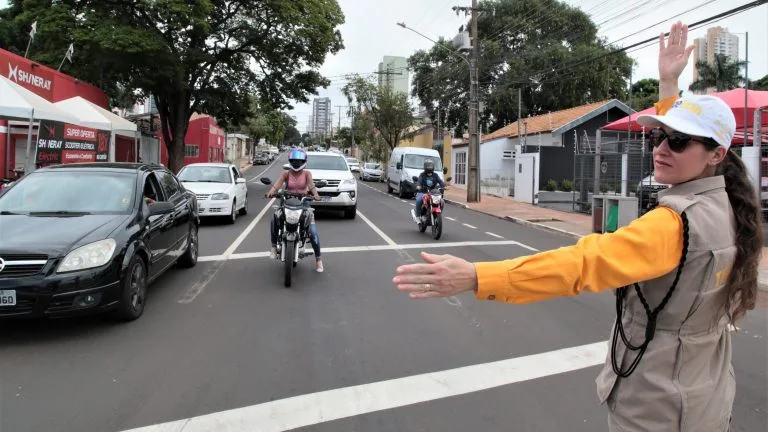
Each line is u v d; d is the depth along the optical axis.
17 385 4.02
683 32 2.12
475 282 1.54
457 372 4.38
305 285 7.32
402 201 23.20
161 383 4.07
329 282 7.52
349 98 44.81
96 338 5.06
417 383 4.14
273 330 5.39
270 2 23.47
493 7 37.97
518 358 4.73
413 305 6.43
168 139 27.22
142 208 6.18
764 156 15.20
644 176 16.70
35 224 5.39
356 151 89.69
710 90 38.59
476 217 18.27
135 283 5.65
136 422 3.46
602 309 6.41
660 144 1.73
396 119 43.56
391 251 10.21
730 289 1.63
